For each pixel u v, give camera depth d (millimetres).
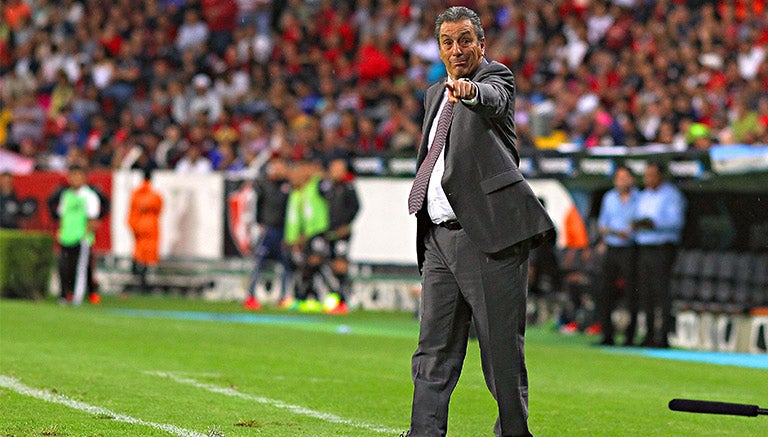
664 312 49344
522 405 20062
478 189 19750
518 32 85500
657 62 77625
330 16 98500
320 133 80500
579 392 32812
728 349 49719
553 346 48281
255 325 53781
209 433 23531
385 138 78312
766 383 36719
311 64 94125
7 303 63531
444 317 20438
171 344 42344
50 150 91812
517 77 81750
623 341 52344
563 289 57562
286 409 27500
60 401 27359
